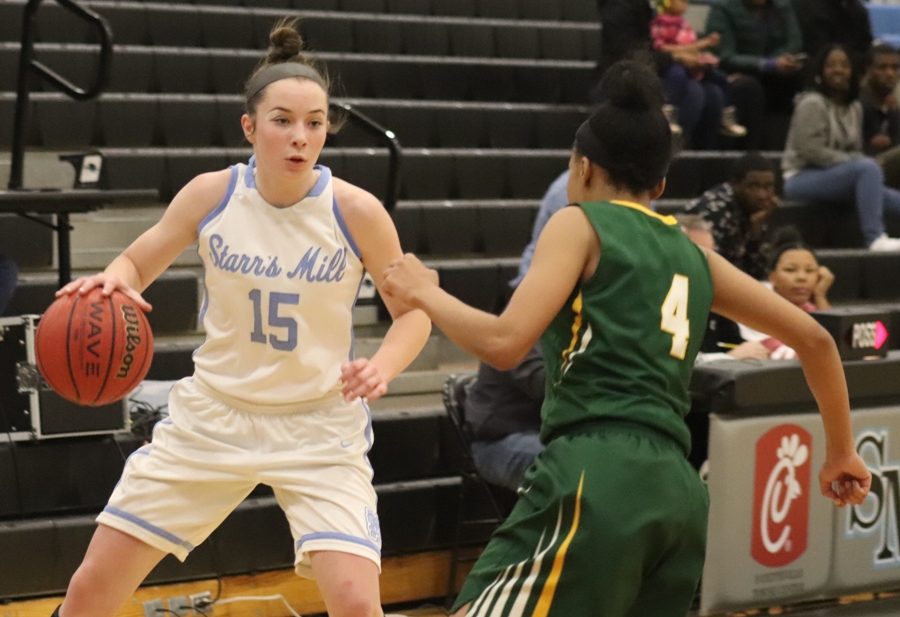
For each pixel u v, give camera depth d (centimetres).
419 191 1493
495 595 564
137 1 1662
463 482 1043
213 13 1634
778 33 1944
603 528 550
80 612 645
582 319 576
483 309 1337
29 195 929
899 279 1559
